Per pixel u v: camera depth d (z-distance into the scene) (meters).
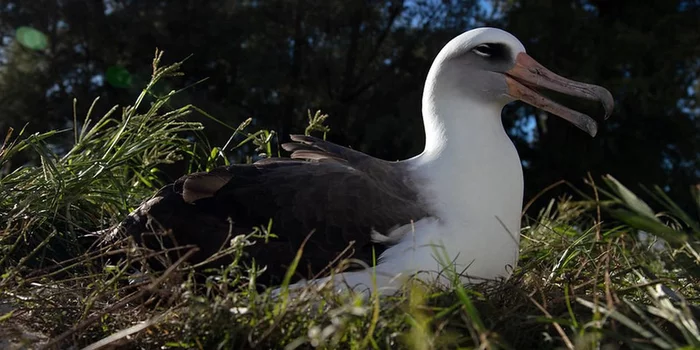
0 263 0.78
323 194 0.74
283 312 0.59
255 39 3.10
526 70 0.82
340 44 3.28
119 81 2.87
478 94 0.80
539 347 0.63
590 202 1.02
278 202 0.74
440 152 0.78
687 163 3.38
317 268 0.71
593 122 0.81
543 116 3.49
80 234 0.92
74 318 0.69
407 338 0.57
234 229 0.74
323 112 3.21
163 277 0.62
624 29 3.10
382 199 0.74
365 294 0.69
